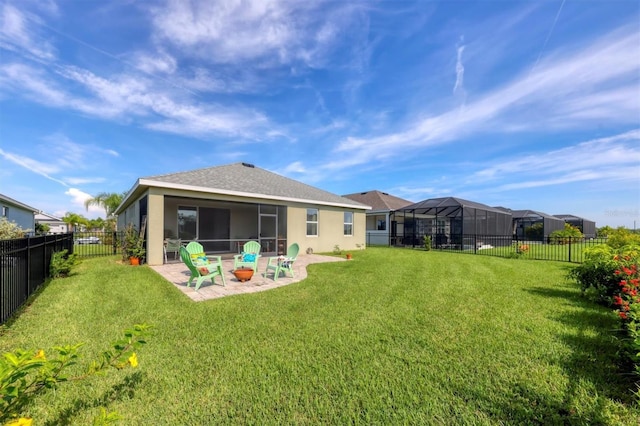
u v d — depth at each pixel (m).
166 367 2.78
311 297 5.40
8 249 3.93
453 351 3.14
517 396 2.33
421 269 8.91
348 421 2.06
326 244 15.21
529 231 25.64
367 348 3.21
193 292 5.72
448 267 9.41
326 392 2.40
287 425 2.02
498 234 21.91
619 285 4.46
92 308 4.57
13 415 1.41
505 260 11.55
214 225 14.43
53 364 1.73
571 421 2.04
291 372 2.70
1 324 3.71
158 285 6.21
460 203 16.81
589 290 5.11
